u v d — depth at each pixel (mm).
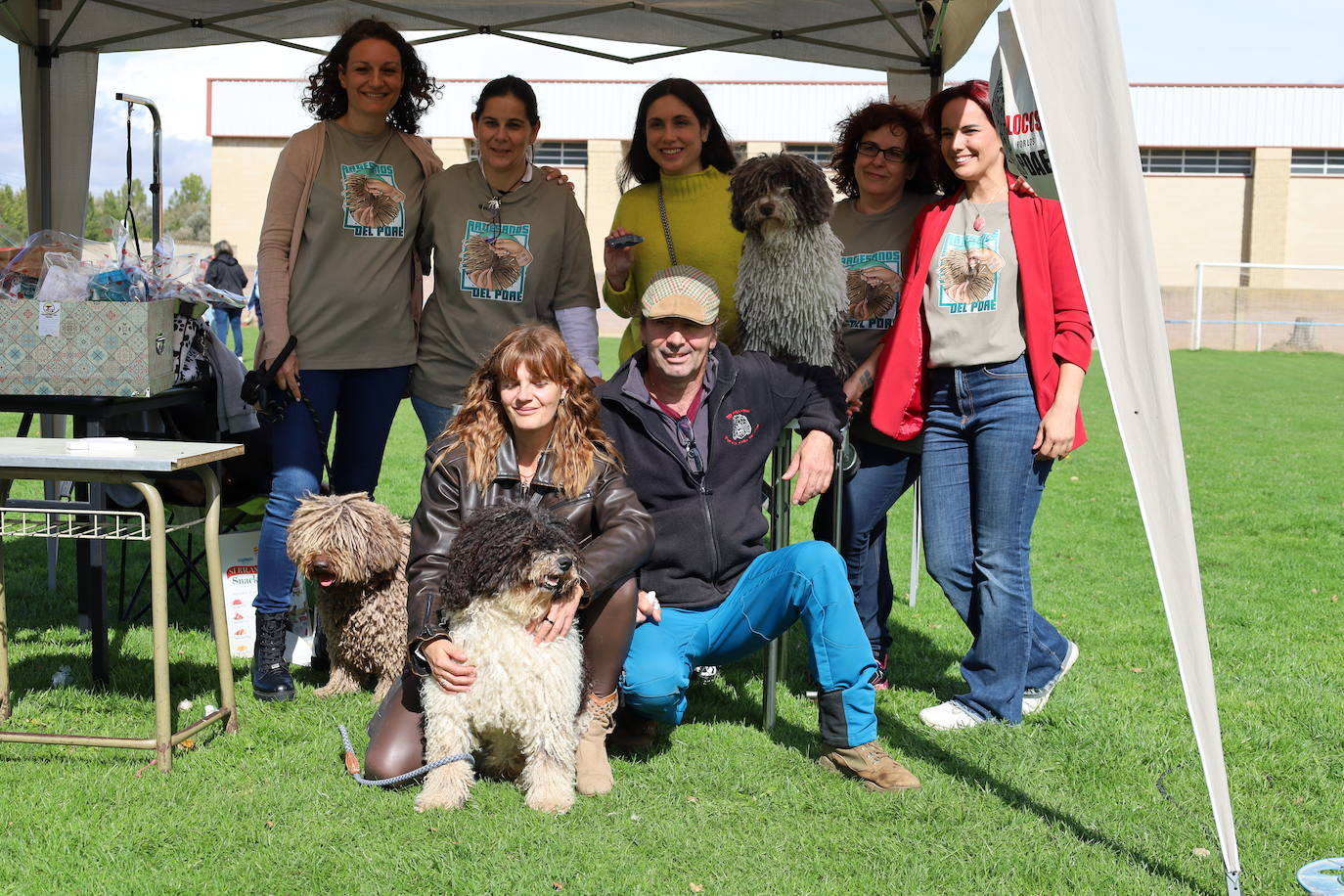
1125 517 8266
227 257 18000
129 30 5602
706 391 3619
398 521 4047
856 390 4043
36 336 3947
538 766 3156
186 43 5766
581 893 2713
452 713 3076
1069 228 2768
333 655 4160
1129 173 2787
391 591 3967
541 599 2939
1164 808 3271
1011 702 3904
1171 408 2814
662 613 3566
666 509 3574
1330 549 7234
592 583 3096
